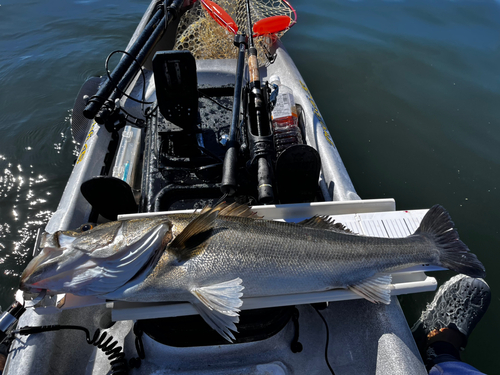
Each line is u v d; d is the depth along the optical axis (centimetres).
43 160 154
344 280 72
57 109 180
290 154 87
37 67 207
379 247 74
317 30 216
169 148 100
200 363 74
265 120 95
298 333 77
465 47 202
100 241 65
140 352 74
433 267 75
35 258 64
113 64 211
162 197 91
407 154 147
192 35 162
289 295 70
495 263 117
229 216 72
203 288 66
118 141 123
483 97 172
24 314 77
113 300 68
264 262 68
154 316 66
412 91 175
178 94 88
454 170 142
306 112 127
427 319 106
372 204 86
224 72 148
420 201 132
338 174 106
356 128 157
